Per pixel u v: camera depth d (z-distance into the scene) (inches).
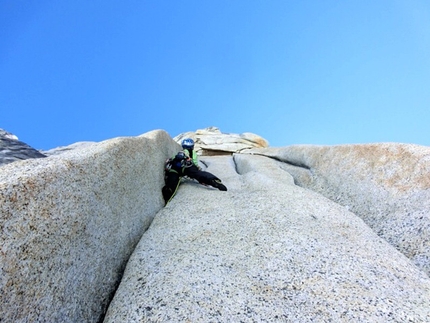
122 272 203.3
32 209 126.1
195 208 294.4
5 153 258.1
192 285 170.2
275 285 168.6
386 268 185.3
